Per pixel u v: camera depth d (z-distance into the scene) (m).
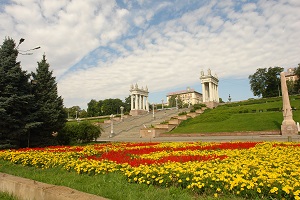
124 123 62.16
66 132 27.86
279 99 67.00
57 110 23.77
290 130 30.14
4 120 18.28
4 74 18.89
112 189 6.14
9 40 20.67
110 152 13.73
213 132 35.94
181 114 55.41
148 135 42.41
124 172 7.67
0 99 18.34
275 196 5.14
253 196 5.33
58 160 10.38
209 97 86.25
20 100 19.36
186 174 6.43
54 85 25.45
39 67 25.19
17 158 11.57
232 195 5.51
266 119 40.81
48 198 5.21
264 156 9.80
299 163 7.76
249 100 77.38
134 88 91.75
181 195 5.55
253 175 6.17
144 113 83.75
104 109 107.69
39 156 11.49
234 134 33.59
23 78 20.88
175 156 10.61
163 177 6.61
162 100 92.62
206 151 12.84
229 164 7.78
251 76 95.00
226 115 49.28
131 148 16.62
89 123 30.95
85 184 6.91
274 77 90.25
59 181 7.28
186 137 36.09
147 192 5.88
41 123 20.77
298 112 43.94
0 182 6.84
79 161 9.59
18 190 6.13
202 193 5.91
